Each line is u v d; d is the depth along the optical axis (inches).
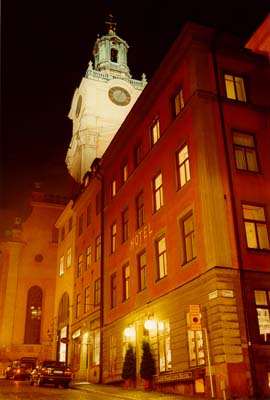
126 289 1110.4
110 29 2640.3
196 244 778.2
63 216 1900.8
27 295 1998.0
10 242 2049.7
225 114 852.6
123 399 717.9
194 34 892.6
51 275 2050.9
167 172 932.6
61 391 888.9
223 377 649.6
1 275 2084.2
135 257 1051.9
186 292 789.2
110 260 1231.5
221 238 735.1
